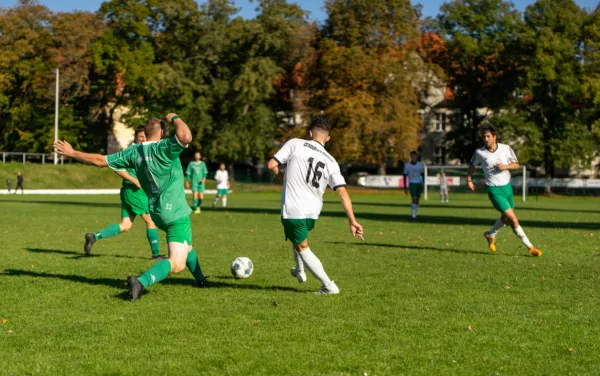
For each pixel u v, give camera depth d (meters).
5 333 5.26
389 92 54.31
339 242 13.15
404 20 55.12
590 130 59.31
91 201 33.62
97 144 63.25
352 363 4.51
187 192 52.94
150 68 56.94
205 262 9.79
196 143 56.84
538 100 59.84
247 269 8.07
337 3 55.47
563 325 5.67
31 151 60.22
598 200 47.72
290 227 6.89
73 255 10.49
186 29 58.78
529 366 4.49
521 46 58.38
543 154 58.19
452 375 4.29
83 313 6.01
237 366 4.42
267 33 57.72
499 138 59.00
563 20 57.47
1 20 54.75
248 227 16.94
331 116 53.25
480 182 50.91
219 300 6.67
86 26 57.78
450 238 14.20
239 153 58.28
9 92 58.53
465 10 59.78
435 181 52.12
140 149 6.75
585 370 4.42
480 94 62.06
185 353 4.73
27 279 7.91
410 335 5.27
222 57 58.88
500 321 5.80
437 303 6.58
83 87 58.75
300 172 6.86
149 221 10.11
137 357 4.62
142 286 6.42
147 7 58.81
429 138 73.88
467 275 8.55
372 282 7.92
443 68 61.28
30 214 21.67
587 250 11.84
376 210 27.50
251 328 5.46
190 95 55.72
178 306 6.35
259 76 55.59
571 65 56.38
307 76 57.31
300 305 6.42
